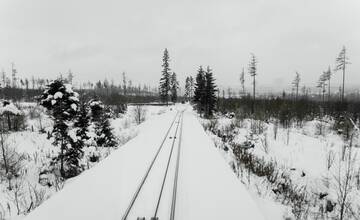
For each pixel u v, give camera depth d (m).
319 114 36.31
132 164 6.80
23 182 9.48
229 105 43.72
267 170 9.22
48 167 11.04
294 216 5.88
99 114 21.27
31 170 10.98
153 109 42.19
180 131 13.85
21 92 58.25
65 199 4.52
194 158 7.71
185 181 5.66
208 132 16.09
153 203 4.47
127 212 4.01
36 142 16.28
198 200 4.68
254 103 41.16
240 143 15.66
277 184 8.30
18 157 12.06
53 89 10.41
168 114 28.62
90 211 4.09
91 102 21.97
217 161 7.41
